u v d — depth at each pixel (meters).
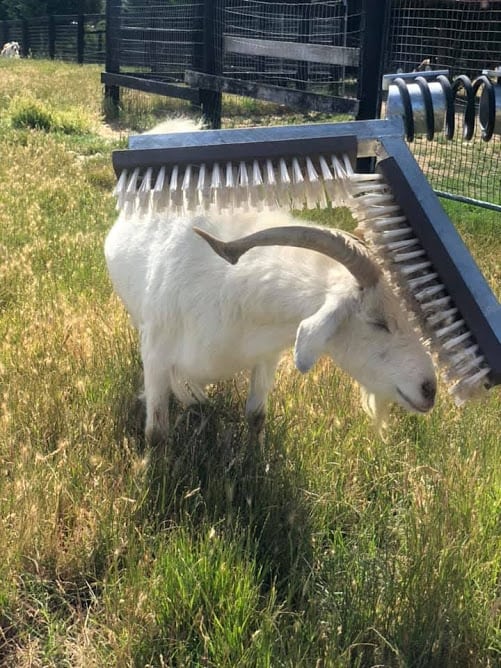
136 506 1.63
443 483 1.66
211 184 1.25
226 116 7.24
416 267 1.26
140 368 2.15
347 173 1.29
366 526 1.66
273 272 1.51
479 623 1.39
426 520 1.55
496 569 1.50
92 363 2.18
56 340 2.27
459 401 1.28
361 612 1.38
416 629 1.35
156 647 1.34
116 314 2.46
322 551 1.63
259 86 5.42
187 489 1.71
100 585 1.52
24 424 1.93
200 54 6.46
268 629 1.31
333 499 1.70
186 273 1.65
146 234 1.81
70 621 1.47
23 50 17.41
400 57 4.90
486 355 1.23
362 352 1.40
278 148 1.28
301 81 5.62
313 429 1.92
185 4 6.56
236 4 6.02
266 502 1.67
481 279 1.25
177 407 2.04
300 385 2.10
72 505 1.67
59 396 1.99
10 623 1.45
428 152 4.83
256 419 1.91
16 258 3.02
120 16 7.58
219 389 2.09
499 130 1.45
